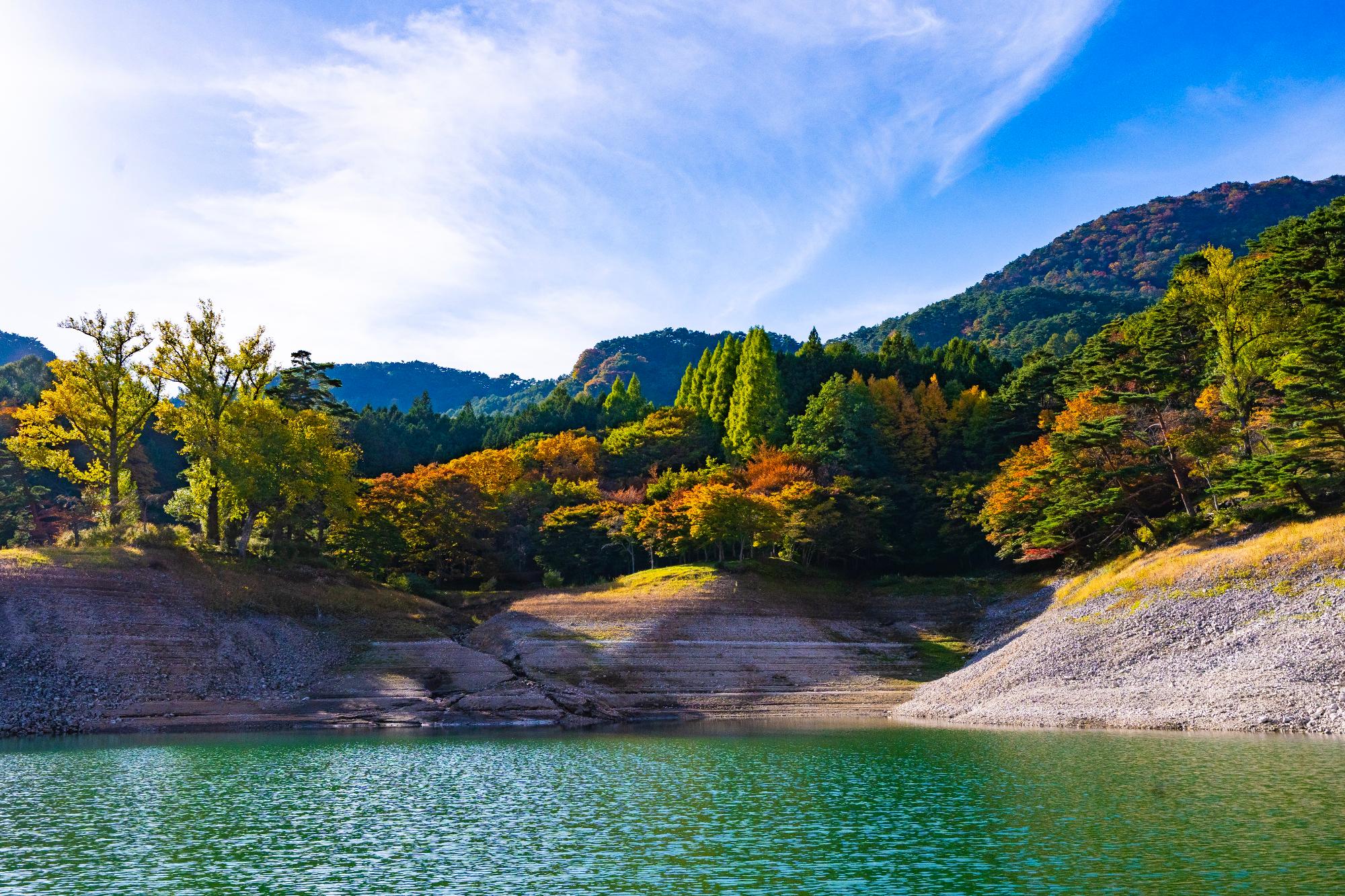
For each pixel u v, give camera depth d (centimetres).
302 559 8306
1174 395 8031
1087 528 8062
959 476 10469
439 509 9806
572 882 2203
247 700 5694
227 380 8012
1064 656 5728
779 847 2503
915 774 3578
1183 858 2247
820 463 10988
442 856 2444
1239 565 5600
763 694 6519
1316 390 6041
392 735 5078
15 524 8775
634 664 6888
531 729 5441
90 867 2341
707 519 9081
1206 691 4659
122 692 5388
